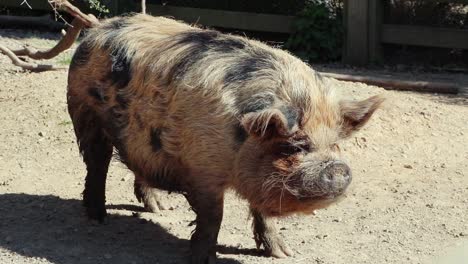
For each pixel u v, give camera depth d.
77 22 4.45
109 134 3.98
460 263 3.84
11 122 5.20
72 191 4.47
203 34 3.79
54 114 5.25
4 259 3.74
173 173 3.79
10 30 7.47
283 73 3.56
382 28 6.90
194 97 3.61
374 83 6.12
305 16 7.04
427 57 7.00
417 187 4.60
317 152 3.48
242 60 3.62
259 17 7.23
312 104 3.49
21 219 4.11
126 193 4.50
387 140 5.07
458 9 6.99
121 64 3.86
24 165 4.75
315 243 4.02
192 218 4.26
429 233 4.12
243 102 3.54
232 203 4.41
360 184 4.62
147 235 4.04
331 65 6.93
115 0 7.28
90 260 3.77
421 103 5.61
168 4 7.57
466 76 6.64
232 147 3.55
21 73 5.92
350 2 6.86
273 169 3.48
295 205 3.51
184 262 3.80
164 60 3.74
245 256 3.88
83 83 4.02
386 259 3.89
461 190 4.57
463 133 5.24
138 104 3.79
